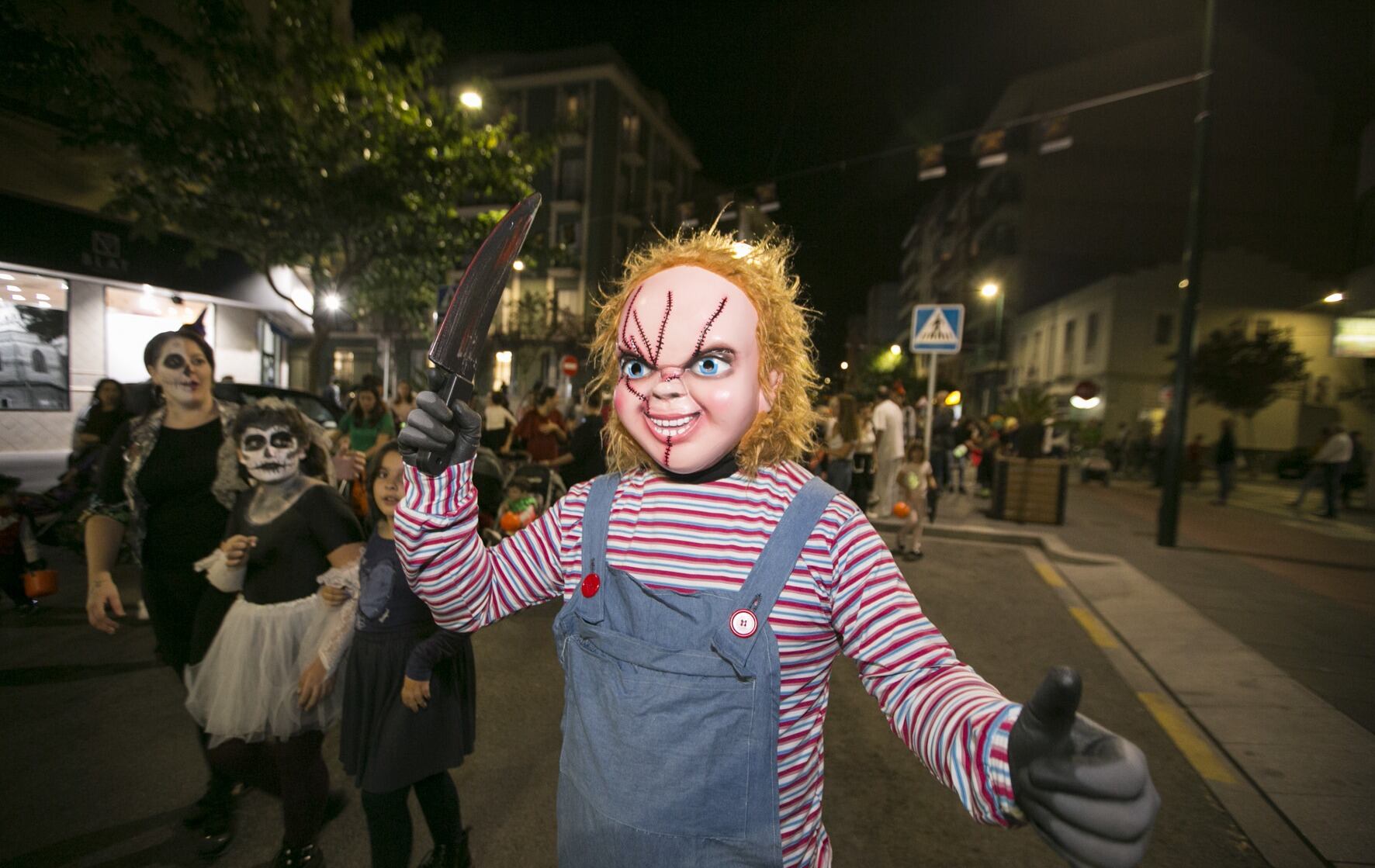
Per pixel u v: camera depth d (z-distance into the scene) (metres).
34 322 10.49
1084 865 0.66
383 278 10.66
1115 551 8.16
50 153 9.54
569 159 34.09
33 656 4.29
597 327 1.35
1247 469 22.62
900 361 43.38
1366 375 19.73
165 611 2.64
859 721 3.91
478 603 1.17
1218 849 2.73
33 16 7.52
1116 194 30.78
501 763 3.30
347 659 2.33
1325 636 5.14
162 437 2.55
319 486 2.42
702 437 1.08
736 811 0.99
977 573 7.24
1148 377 26.19
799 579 1.04
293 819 2.32
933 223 54.06
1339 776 3.20
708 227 1.26
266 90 8.48
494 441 10.88
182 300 11.34
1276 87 26.77
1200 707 3.91
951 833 2.90
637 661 1.03
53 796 2.91
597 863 1.05
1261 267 25.81
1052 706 0.69
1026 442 10.45
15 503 4.99
